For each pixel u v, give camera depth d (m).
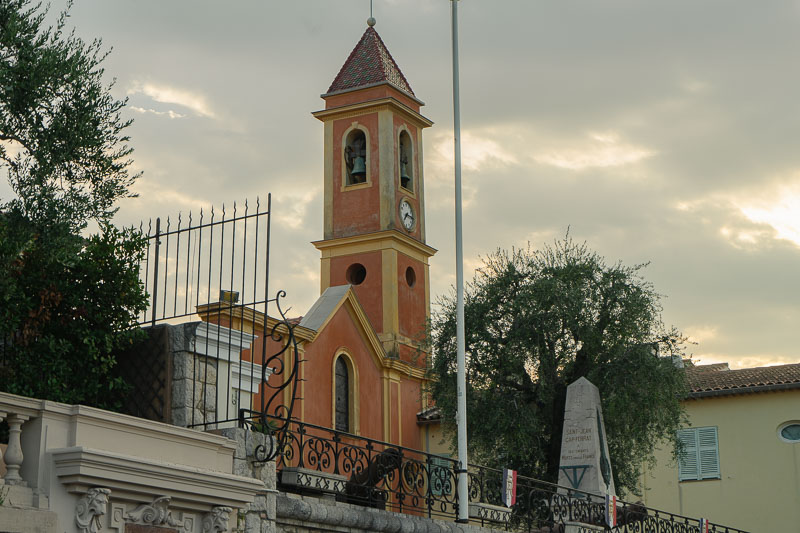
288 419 14.20
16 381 14.94
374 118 45.38
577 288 31.19
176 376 14.58
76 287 15.69
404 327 43.66
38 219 15.73
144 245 16.28
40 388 14.87
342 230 44.81
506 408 31.53
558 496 21.53
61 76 16.17
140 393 14.80
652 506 37.12
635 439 31.56
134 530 11.78
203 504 12.68
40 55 16.11
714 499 36.47
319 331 37.22
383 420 40.62
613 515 22.78
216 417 13.87
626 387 30.55
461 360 20.81
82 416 11.50
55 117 16.14
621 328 30.86
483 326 32.25
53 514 11.00
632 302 31.02
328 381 37.62
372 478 16.50
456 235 21.81
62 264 15.55
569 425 26.44
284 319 13.98
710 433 37.06
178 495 12.27
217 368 13.83
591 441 26.05
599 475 25.70
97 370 15.02
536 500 21.48
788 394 36.34
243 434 13.65
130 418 11.99
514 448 31.50
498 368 31.81
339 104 46.09
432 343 34.34
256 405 21.94
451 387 33.56
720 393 36.69
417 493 17.55
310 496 15.68
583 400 26.52
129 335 15.00
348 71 46.62
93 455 11.19
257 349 31.97
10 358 15.19
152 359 14.84
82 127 16.14
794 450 35.88
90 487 11.34
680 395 32.22
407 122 46.69
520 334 31.44
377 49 46.91
